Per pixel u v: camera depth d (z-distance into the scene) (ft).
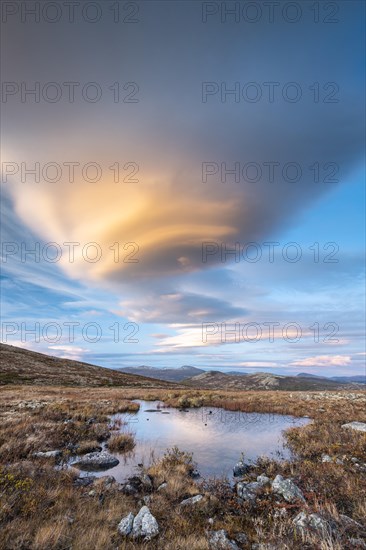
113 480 32.78
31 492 25.39
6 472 29.76
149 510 24.59
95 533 20.26
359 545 19.07
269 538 20.42
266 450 46.73
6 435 45.73
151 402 113.80
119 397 122.31
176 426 66.49
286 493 27.96
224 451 46.29
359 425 56.13
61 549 18.37
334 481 30.63
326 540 19.51
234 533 21.84
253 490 29.58
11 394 116.67
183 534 21.52
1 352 298.97
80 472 35.68
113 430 60.23
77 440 49.70
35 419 60.64
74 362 345.72
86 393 135.13
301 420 73.92
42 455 39.19
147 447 48.37
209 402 107.04
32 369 254.68
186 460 39.29
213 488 30.83
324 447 43.55
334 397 114.42
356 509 24.29
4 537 18.83
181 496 28.99
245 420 74.18
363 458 37.86
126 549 19.33
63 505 24.21
